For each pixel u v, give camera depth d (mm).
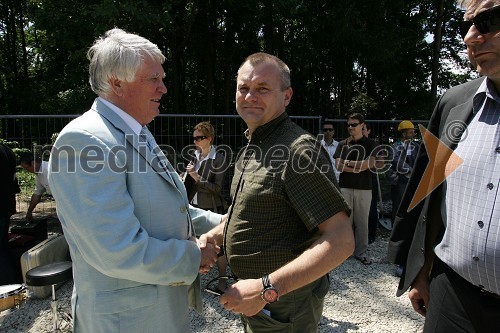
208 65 15023
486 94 1623
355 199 4992
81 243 1505
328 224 1533
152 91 1688
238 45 14086
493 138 1567
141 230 1545
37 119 6184
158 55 1710
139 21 9109
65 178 1471
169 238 1691
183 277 1626
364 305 3941
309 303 1852
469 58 1612
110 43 1643
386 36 13180
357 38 12742
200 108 17375
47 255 4250
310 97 18547
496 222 1507
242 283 1559
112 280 1583
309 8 13008
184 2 12406
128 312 1593
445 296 1731
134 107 1688
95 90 1714
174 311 1738
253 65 1815
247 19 13172
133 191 1602
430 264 1928
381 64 15070
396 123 7199
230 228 1856
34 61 20062
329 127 6086
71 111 11281
